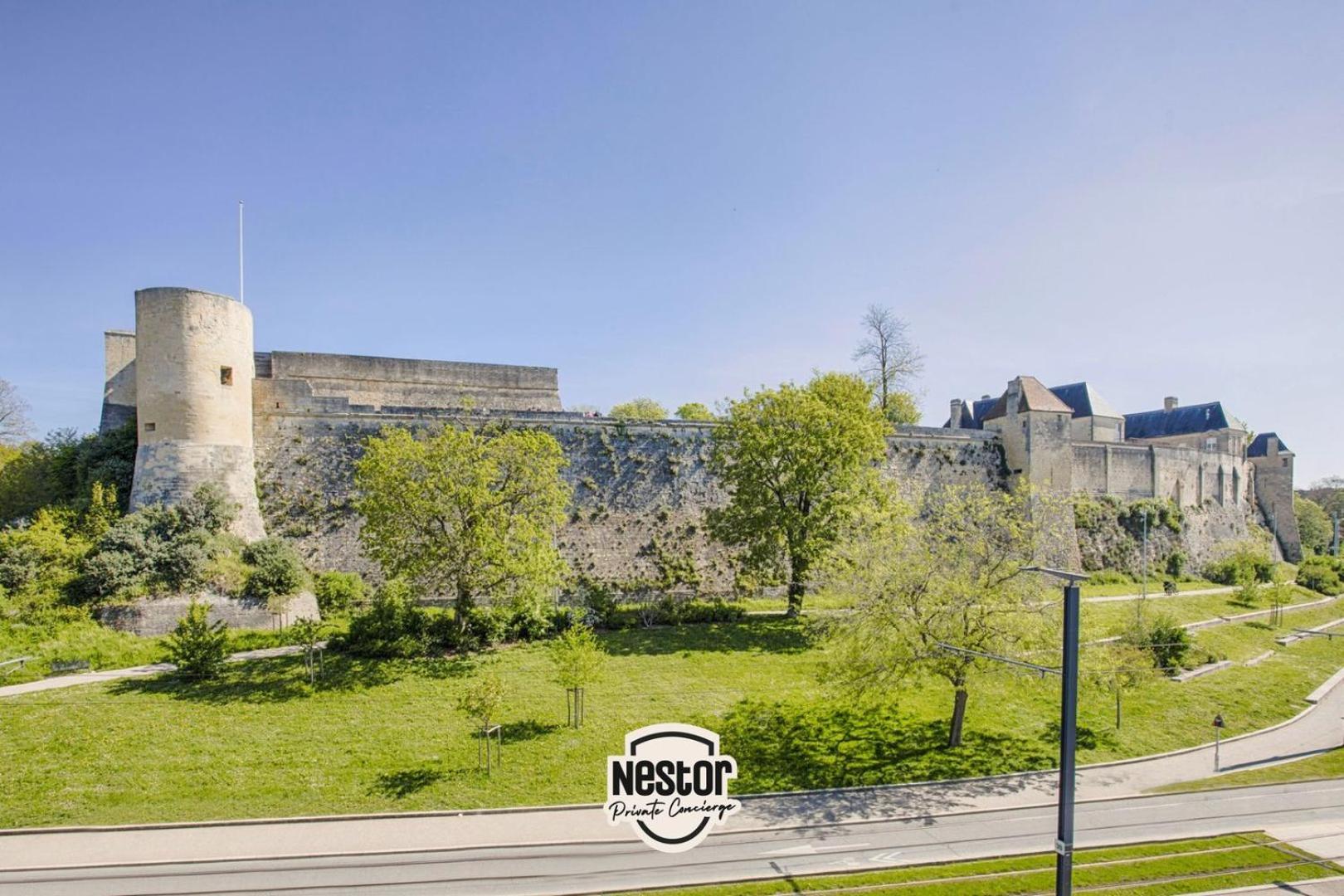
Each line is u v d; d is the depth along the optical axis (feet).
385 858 48.98
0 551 84.38
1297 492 339.98
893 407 191.52
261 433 111.04
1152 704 86.17
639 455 127.95
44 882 45.06
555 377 150.30
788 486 109.40
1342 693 95.50
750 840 52.80
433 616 91.20
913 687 84.33
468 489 87.76
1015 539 70.90
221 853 48.93
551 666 84.64
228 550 93.45
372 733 66.59
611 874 47.39
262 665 79.87
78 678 74.79
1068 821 39.40
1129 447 182.91
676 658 89.61
